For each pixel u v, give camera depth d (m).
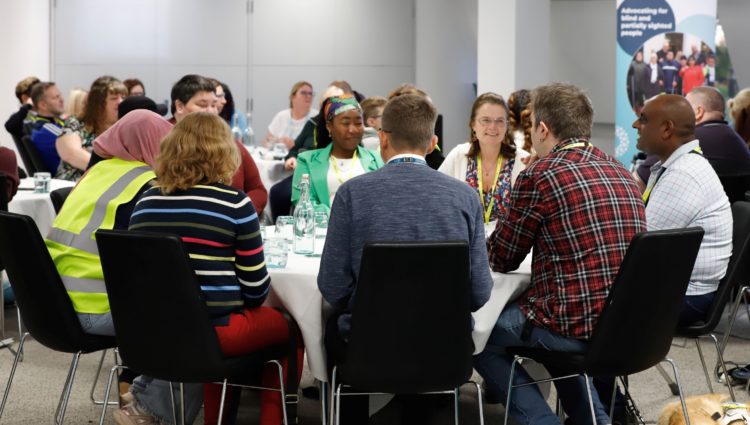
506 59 8.01
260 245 2.70
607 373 2.64
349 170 4.20
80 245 2.88
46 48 10.24
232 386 3.08
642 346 2.62
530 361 3.32
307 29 10.38
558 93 2.79
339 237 2.59
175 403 2.99
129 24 10.36
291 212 4.59
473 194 2.62
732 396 3.40
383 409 3.58
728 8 10.93
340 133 4.16
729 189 5.05
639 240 2.49
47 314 2.78
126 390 3.41
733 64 10.99
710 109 5.13
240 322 2.68
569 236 2.69
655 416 3.51
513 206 2.78
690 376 4.04
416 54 10.41
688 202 3.29
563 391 2.99
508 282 2.84
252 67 10.41
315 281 2.80
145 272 2.50
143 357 2.59
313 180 4.16
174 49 10.37
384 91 10.44
